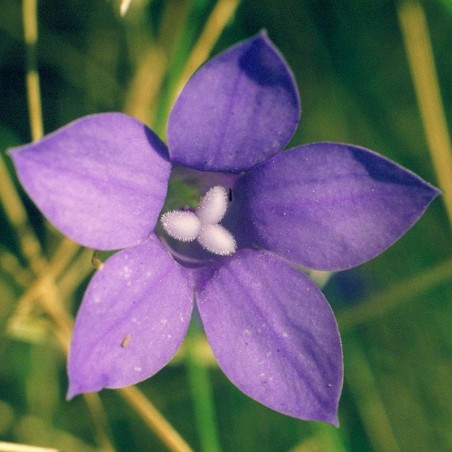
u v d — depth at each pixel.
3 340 0.15
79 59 0.15
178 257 0.13
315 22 0.15
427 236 0.15
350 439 0.15
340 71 0.15
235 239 0.13
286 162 0.13
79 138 0.12
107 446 0.15
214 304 0.13
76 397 0.15
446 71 0.15
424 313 0.15
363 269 0.15
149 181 0.12
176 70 0.15
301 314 0.13
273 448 0.15
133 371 0.12
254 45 0.12
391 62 0.15
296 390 0.12
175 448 0.14
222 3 0.15
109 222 0.12
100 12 0.15
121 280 0.12
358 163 0.12
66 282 0.15
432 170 0.15
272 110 0.12
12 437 0.15
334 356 0.12
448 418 0.15
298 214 0.13
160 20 0.15
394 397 0.15
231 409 0.15
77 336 0.12
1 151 0.15
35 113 0.14
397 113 0.15
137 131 0.12
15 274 0.15
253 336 0.13
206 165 0.13
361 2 0.15
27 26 0.14
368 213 0.12
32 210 0.15
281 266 0.13
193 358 0.14
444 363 0.15
